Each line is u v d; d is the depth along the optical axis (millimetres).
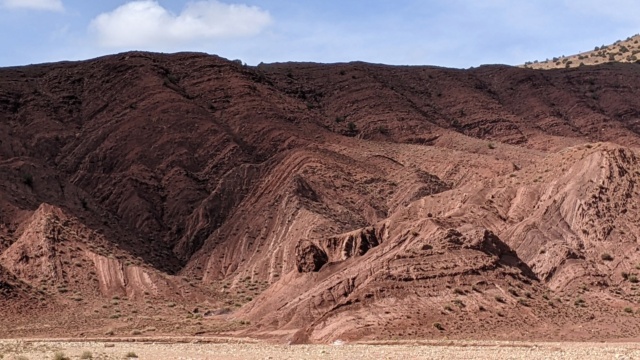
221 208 198875
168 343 112188
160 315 146000
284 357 84500
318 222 179250
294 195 190500
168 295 158500
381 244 134625
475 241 122750
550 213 148375
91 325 137125
